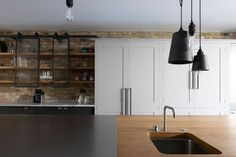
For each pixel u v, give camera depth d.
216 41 4.65
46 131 1.45
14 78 5.12
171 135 2.08
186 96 4.62
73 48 5.16
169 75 4.64
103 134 1.39
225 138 1.83
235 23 4.53
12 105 4.58
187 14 3.95
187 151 2.03
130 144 1.60
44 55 5.05
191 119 2.65
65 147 1.10
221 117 2.80
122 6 3.57
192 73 4.60
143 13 3.92
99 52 4.64
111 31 5.19
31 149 1.07
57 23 4.59
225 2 3.39
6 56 5.15
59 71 5.08
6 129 1.51
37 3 3.45
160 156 1.33
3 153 1.01
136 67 4.64
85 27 4.91
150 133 2.06
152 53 4.64
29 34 5.16
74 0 3.29
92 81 4.98
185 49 2.01
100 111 4.61
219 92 4.64
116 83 4.63
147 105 4.62
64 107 4.61
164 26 4.77
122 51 4.64
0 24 4.66
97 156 0.99
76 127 1.60
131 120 2.58
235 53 4.72
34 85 5.00
